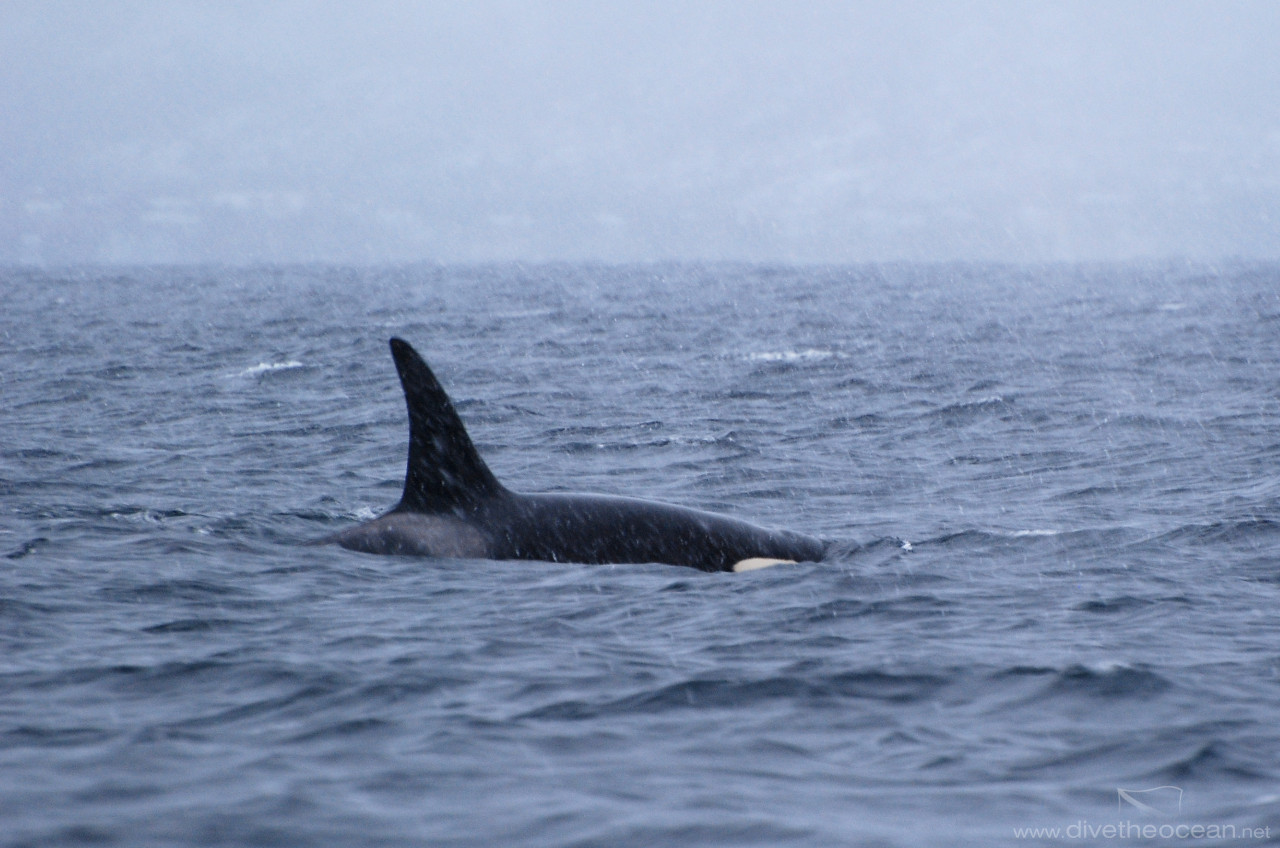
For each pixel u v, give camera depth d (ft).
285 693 96.99
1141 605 131.44
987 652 111.24
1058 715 93.71
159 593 132.77
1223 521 178.70
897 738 88.79
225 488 221.46
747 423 333.21
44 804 72.18
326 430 310.45
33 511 185.47
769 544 156.66
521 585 139.13
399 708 93.81
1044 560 156.76
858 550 162.20
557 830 71.20
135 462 252.62
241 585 137.69
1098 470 249.55
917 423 332.60
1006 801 76.69
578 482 242.17
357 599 132.36
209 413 349.61
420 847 68.54
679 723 91.56
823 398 397.80
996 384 430.61
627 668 105.81
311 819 71.51
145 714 91.40
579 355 575.79
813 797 77.10
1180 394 389.19
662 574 145.18
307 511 187.11
